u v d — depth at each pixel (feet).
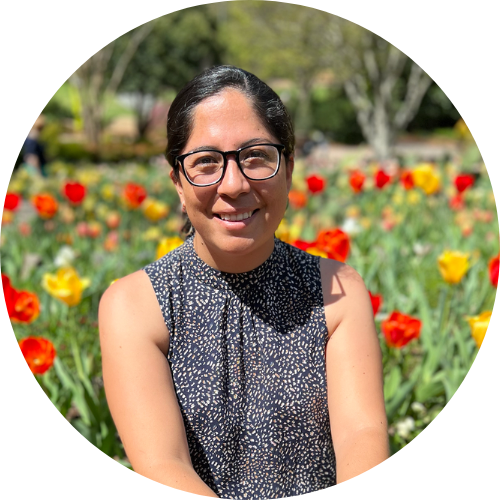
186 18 93.09
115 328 5.73
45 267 15.64
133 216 22.07
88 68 78.28
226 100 5.58
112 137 104.99
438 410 9.90
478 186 28.19
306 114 104.42
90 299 12.35
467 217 18.84
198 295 5.98
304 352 5.91
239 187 5.49
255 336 5.93
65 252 15.03
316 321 6.00
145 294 5.92
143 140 101.19
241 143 5.52
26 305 8.48
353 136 103.60
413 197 21.21
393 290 12.44
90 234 18.16
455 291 13.98
